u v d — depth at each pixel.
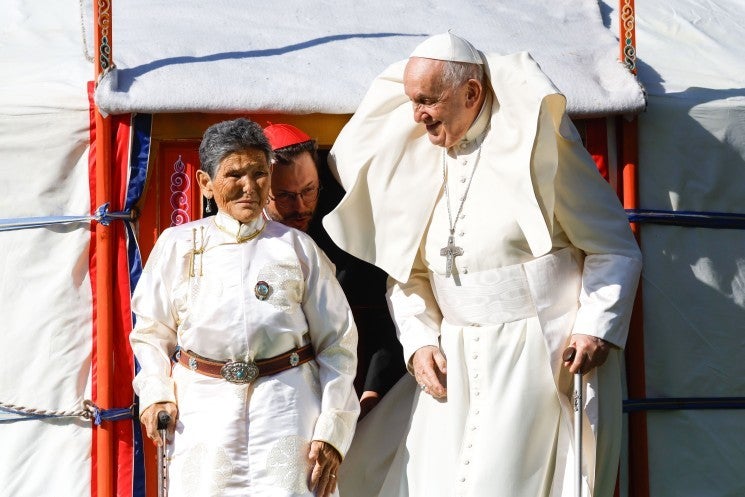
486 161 15.76
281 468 14.46
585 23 20.06
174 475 14.62
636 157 17.80
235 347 14.62
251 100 16.97
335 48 18.52
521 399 15.55
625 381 17.70
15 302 16.95
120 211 16.94
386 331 17.41
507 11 20.31
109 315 16.83
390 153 16.34
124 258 16.95
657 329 17.80
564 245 15.83
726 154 18.08
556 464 15.67
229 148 14.75
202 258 14.91
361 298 17.70
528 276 15.60
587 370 15.27
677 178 17.97
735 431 17.98
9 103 17.06
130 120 16.95
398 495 16.33
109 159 16.94
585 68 18.27
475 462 15.57
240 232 14.96
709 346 17.92
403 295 16.44
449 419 15.83
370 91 16.69
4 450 16.91
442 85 15.38
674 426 17.84
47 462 16.88
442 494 15.73
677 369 17.83
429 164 16.27
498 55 15.76
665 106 17.97
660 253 17.88
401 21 19.80
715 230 18.08
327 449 14.70
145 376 14.88
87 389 16.94
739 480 17.94
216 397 14.61
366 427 16.94
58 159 17.03
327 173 17.88
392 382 17.27
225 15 19.73
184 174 17.23
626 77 17.80
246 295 14.68
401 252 16.19
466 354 15.91
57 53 18.86
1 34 19.95
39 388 16.84
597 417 15.52
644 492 17.59
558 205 15.54
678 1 22.20
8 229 16.98
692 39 20.81
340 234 16.31
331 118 17.42
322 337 15.13
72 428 16.92
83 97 17.06
